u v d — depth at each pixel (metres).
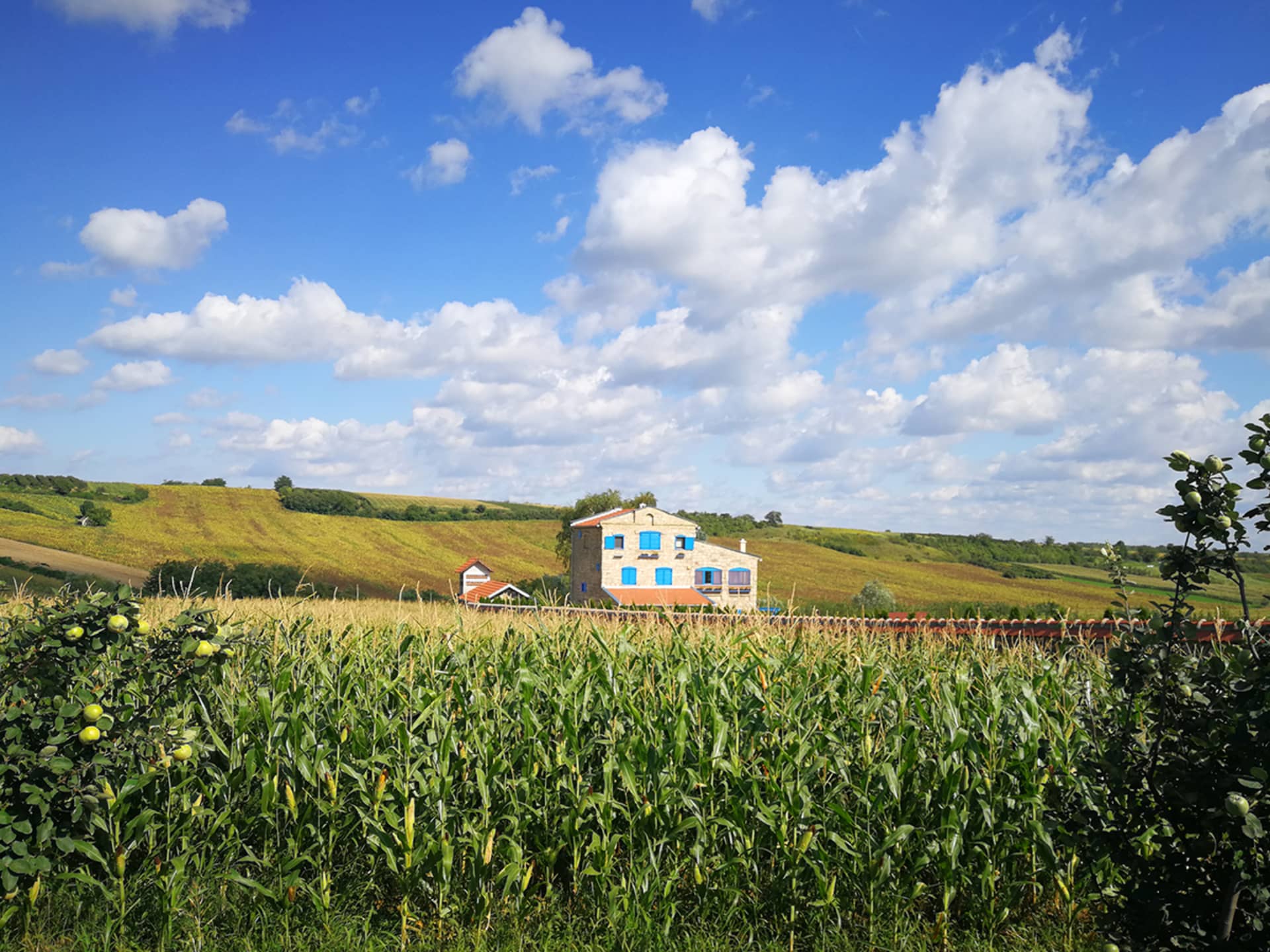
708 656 7.38
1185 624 3.56
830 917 5.57
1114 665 3.73
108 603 5.03
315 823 6.01
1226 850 3.35
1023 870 5.89
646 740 6.15
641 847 5.82
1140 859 3.66
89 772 4.95
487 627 8.84
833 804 5.71
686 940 5.44
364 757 6.09
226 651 5.37
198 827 5.92
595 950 5.32
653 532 55.59
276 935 5.40
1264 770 3.11
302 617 8.73
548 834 5.89
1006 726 6.24
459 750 6.05
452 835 5.80
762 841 5.89
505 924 5.54
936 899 5.80
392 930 5.52
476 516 118.81
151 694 5.43
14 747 4.54
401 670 7.09
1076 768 5.26
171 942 5.23
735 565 56.88
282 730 6.13
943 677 7.12
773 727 6.22
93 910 5.43
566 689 6.57
